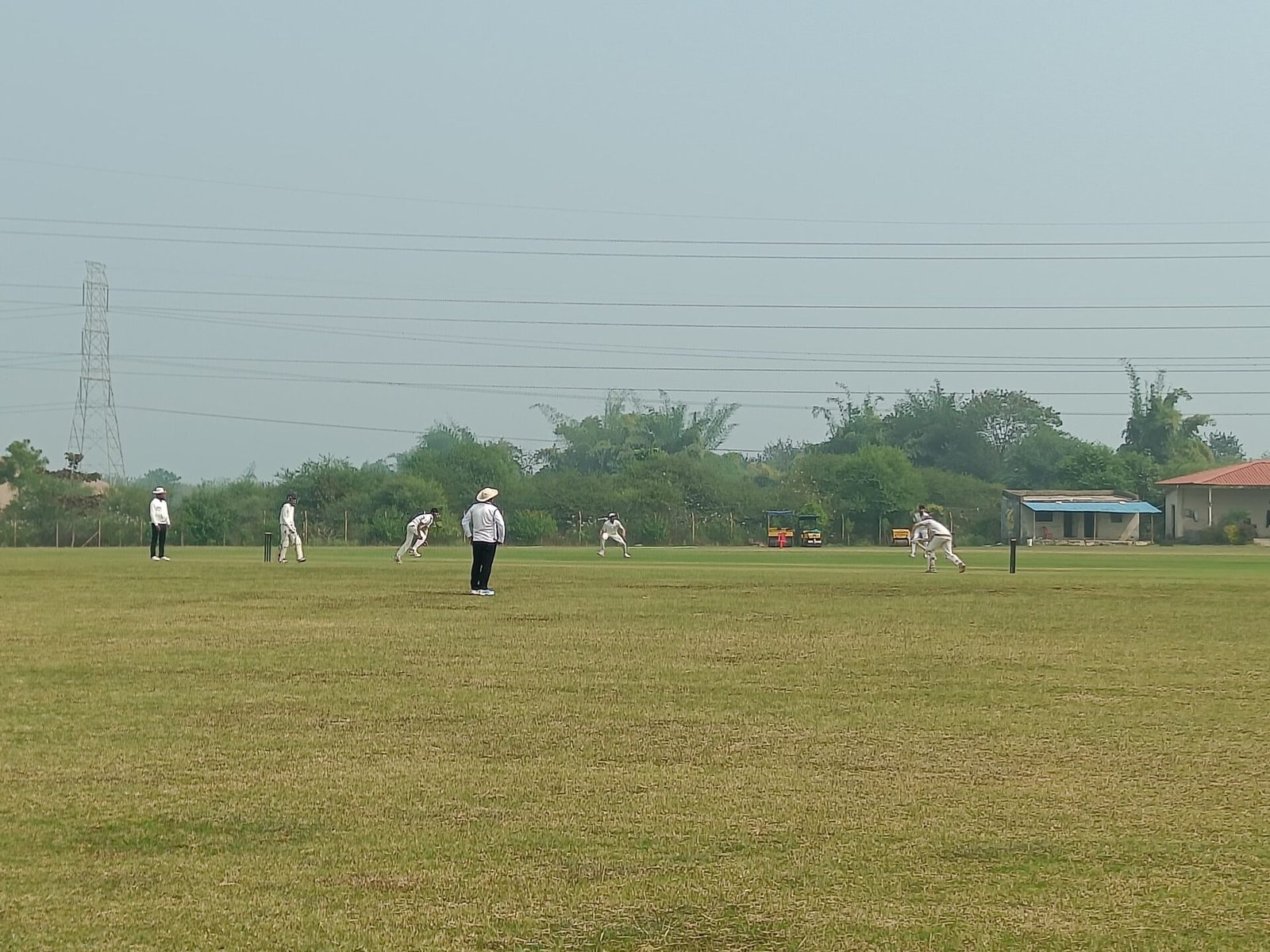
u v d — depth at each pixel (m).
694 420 171.75
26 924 8.09
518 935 7.93
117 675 18.62
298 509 104.94
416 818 10.61
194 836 10.06
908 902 8.55
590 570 50.28
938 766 12.70
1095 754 13.25
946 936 7.94
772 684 18.06
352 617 27.77
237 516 99.88
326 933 7.94
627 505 113.06
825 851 9.70
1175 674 19.36
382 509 103.38
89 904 8.46
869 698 16.84
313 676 18.61
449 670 19.28
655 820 10.56
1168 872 9.23
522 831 10.23
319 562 56.91
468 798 11.29
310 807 10.96
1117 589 40.16
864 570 53.62
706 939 7.87
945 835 10.16
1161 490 130.12
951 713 15.71
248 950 7.67
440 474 115.44
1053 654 21.70
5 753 13.09
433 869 9.20
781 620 27.88
